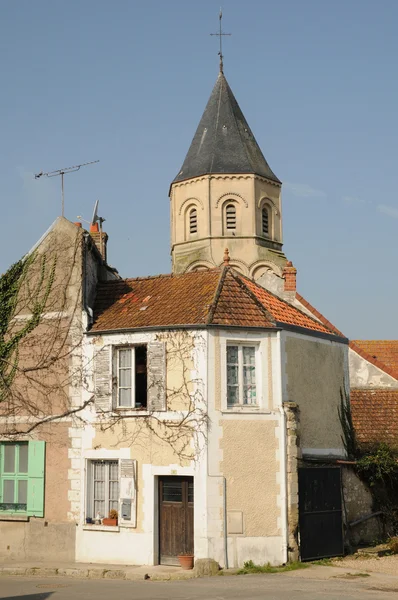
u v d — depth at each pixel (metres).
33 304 22.58
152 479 20.34
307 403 22.33
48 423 21.88
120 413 21.00
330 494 21.80
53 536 21.34
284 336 21.58
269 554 19.86
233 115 45.56
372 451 24.73
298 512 20.50
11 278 22.91
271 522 20.03
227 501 19.77
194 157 44.66
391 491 25.03
